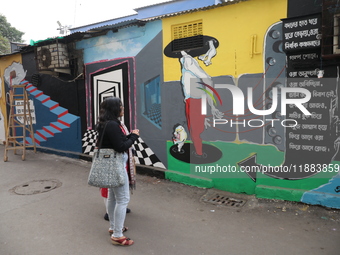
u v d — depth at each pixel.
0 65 8.78
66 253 3.00
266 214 3.81
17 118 8.54
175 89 5.01
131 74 5.60
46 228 3.54
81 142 6.86
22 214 3.96
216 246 3.09
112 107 3.10
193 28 4.71
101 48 6.02
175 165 5.20
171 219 3.76
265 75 4.10
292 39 3.63
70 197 4.58
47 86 7.42
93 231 3.47
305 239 3.17
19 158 7.20
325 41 3.44
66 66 6.50
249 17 4.14
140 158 5.68
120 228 3.12
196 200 4.37
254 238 3.23
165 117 5.21
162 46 5.07
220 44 4.45
